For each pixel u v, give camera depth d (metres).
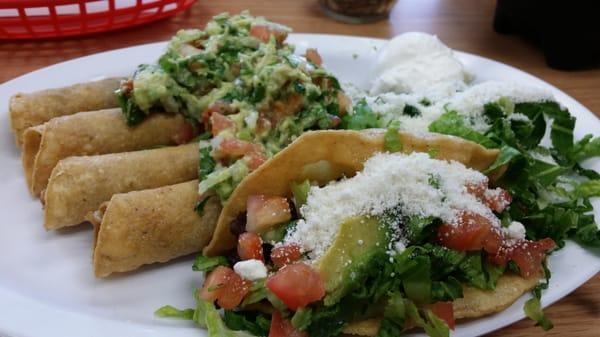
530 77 0.26
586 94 0.27
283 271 0.14
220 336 0.15
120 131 0.21
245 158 0.18
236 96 0.20
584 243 0.18
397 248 0.15
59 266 0.18
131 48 0.26
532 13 0.30
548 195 0.19
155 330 0.15
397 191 0.16
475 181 0.17
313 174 0.17
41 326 0.15
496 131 0.20
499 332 0.16
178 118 0.22
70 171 0.19
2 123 0.22
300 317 0.14
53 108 0.22
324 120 0.20
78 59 0.25
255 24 0.23
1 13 0.28
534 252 0.17
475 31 0.33
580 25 0.28
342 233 0.15
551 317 0.16
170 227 0.18
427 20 0.34
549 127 0.23
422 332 0.15
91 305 0.17
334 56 0.28
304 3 0.35
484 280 0.16
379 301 0.15
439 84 0.24
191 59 0.21
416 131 0.19
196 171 0.21
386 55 0.26
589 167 0.21
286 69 0.20
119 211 0.17
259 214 0.16
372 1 0.32
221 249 0.17
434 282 0.15
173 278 0.18
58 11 0.29
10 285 0.17
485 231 0.16
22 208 0.20
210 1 0.35
